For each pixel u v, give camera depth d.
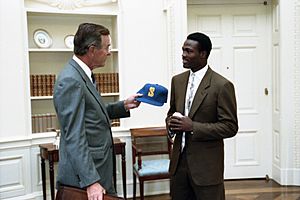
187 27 4.44
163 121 4.32
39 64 4.14
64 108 1.77
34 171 3.91
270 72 4.64
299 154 4.39
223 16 4.56
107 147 1.95
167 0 4.21
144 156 4.27
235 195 4.08
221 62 4.59
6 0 3.65
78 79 1.82
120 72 4.18
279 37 4.36
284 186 4.39
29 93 3.84
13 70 3.72
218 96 2.12
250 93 4.65
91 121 1.87
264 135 4.69
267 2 4.57
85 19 4.30
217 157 2.18
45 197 3.81
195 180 2.14
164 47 4.31
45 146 3.71
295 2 4.28
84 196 1.76
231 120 2.12
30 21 4.06
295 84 4.35
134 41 4.21
